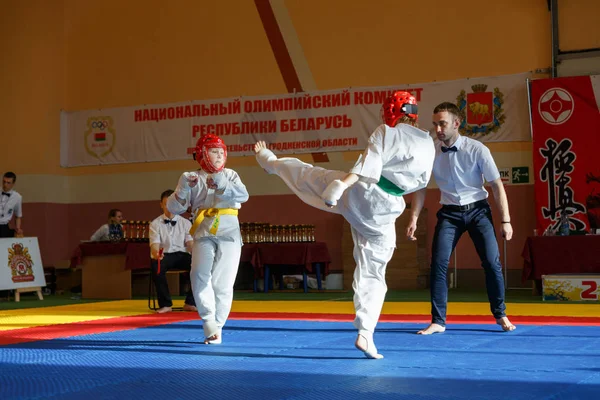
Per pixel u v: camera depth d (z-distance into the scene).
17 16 15.58
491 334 5.48
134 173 15.43
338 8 14.01
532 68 12.66
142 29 15.48
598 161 12.07
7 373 3.88
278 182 14.30
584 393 3.18
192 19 15.10
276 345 5.01
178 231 8.56
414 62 13.43
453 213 5.67
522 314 7.32
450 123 5.53
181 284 12.15
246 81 14.63
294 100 14.26
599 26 12.27
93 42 15.84
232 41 14.77
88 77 15.84
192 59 15.07
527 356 4.32
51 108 15.69
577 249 9.73
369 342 4.23
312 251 11.93
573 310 7.78
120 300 10.77
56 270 13.51
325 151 14.02
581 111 12.20
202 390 3.35
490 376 3.63
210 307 5.15
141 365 4.13
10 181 12.32
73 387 3.46
